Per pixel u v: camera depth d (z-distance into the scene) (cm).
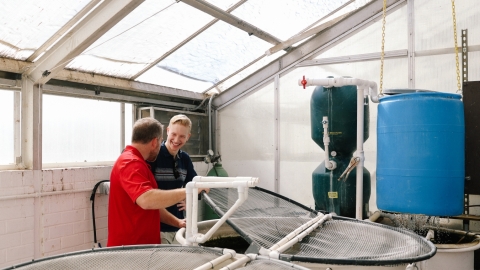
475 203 308
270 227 148
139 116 368
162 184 224
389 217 269
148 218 168
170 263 108
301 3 327
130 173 154
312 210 181
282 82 403
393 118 218
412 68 339
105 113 337
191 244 124
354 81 239
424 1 335
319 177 286
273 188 408
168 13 282
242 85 426
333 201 279
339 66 372
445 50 326
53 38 253
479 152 242
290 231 147
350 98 273
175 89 402
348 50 367
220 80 418
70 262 110
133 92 357
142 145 176
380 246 132
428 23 334
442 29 328
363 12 359
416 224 224
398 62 346
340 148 278
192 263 108
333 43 375
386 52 349
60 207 280
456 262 205
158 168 224
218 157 425
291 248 129
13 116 267
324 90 279
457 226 304
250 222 147
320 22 363
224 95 438
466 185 246
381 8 351
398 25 346
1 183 241
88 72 311
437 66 330
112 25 249
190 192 126
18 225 252
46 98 288
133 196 148
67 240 285
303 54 388
